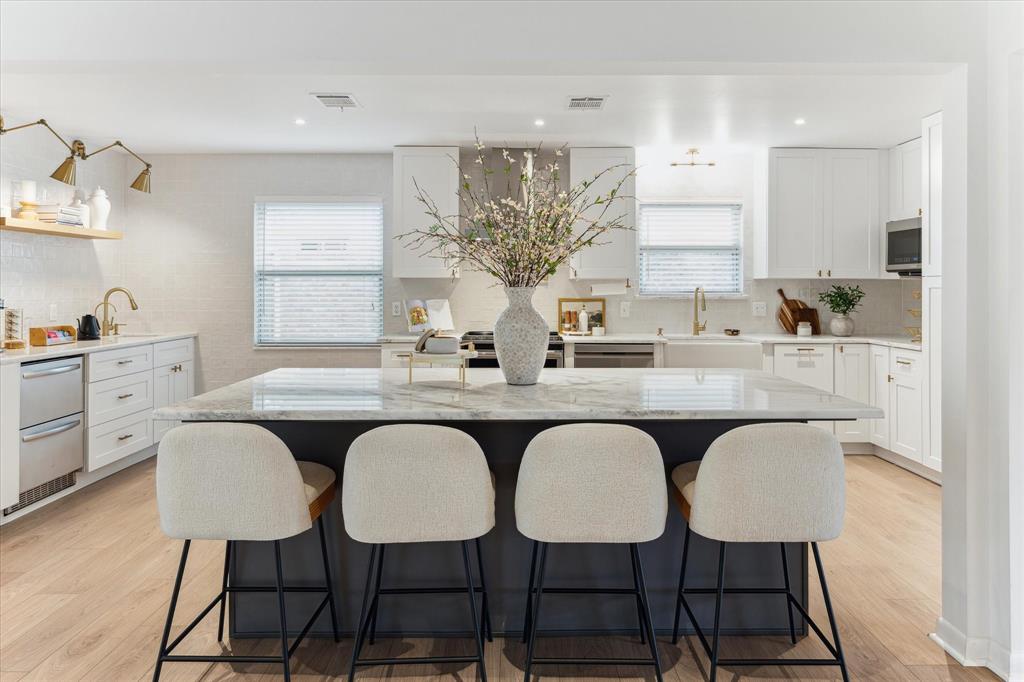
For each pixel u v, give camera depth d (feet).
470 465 6.69
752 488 6.59
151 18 7.89
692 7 7.91
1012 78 7.52
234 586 8.41
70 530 12.12
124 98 13.44
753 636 8.45
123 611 9.06
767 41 7.90
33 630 8.54
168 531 6.73
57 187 16.34
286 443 8.32
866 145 17.61
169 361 17.49
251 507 6.63
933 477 15.17
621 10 7.92
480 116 14.76
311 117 14.87
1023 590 7.48
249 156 18.83
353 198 18.75
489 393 8.38
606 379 9.71
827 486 6.61
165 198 18.88
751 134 16.43
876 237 18.04
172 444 6.59
